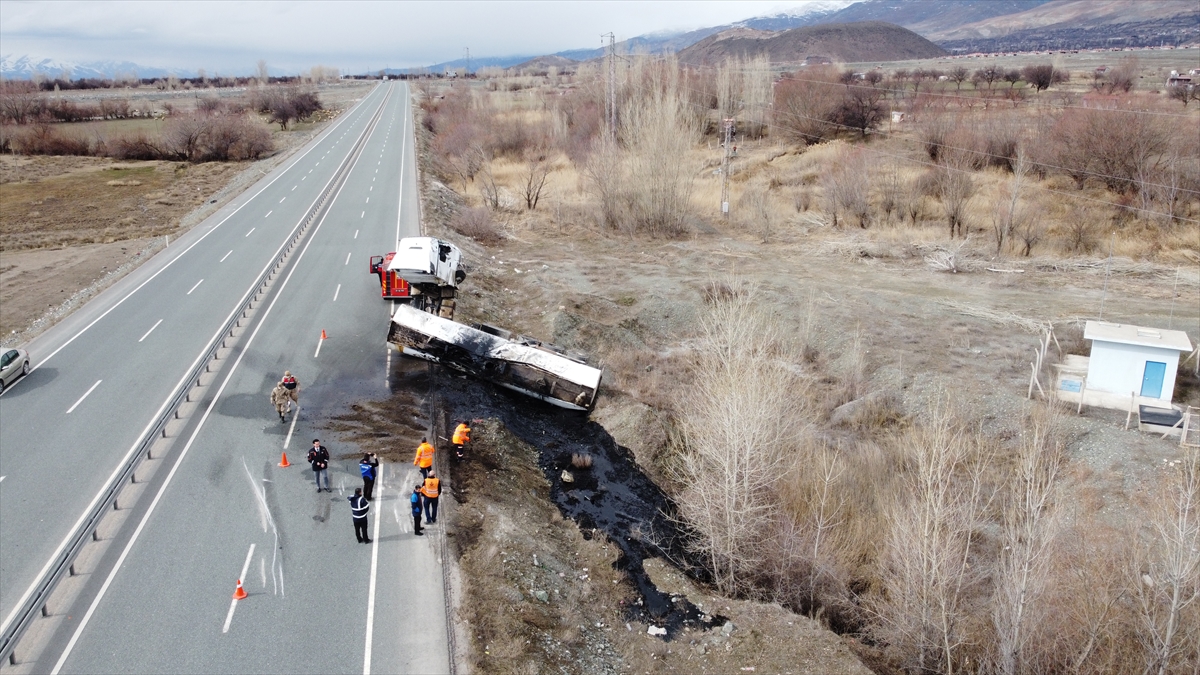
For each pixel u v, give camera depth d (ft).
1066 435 88.33
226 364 97.30
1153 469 80.33
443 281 110.83
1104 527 70.90
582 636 59.16
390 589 58.13
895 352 113.50
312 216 172.55
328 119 415.85
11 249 171.42
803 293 137.59
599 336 119.34
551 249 169.58
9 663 50.24
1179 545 52.90
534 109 361.30
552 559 67.26
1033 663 55.77
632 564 71.26
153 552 61.72
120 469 74.02
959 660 59.82
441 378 96.53
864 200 186.09
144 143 297.94
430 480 64.13
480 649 52.24
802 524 72.79
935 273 153.48
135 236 181.37
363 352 102.22
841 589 68.08
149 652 51.57
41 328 112.27
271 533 64.39
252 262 140.46
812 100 273.33
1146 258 153.79
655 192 181.57
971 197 187.73
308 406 86.94
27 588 57.88
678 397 103.91
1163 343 92.53
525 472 82.17
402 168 236.63
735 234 185.68
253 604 56.18
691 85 319.47
